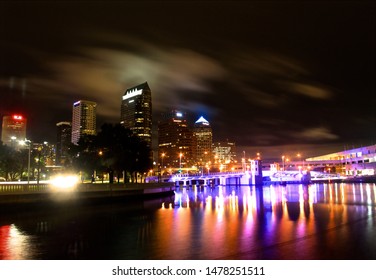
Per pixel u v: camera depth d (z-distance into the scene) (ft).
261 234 144.05
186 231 154.20
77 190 279.69
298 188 618.03
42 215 225.97
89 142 405.18
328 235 139.74
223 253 114.11
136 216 215.31
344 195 384.47
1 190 226.17
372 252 112.88
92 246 127.85
